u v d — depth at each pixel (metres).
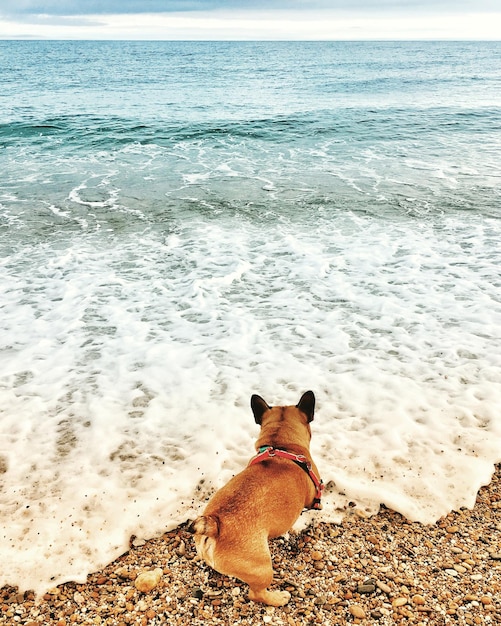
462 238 3.40
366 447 1.66
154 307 2.59
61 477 1.57
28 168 5.29
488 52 36.12
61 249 3.29
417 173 5.01
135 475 1.58
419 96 11.05
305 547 1.36
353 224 3.71
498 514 1.44
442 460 1.60
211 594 1.25
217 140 6.70
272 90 12.05
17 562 1.30
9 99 10.00
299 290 2.76
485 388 1.92
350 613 1.20
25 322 2.44
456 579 1.27
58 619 1.19
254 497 1.13
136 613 1.21
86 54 30.67
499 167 5.18
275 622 1.18
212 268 3.03
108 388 2.00
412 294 2.67
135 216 3.91
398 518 1.43
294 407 1.42
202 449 1.67
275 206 4.12
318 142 6.57
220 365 2.13
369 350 2.21
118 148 6.26
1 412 1.85
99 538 1.37
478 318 2.41
